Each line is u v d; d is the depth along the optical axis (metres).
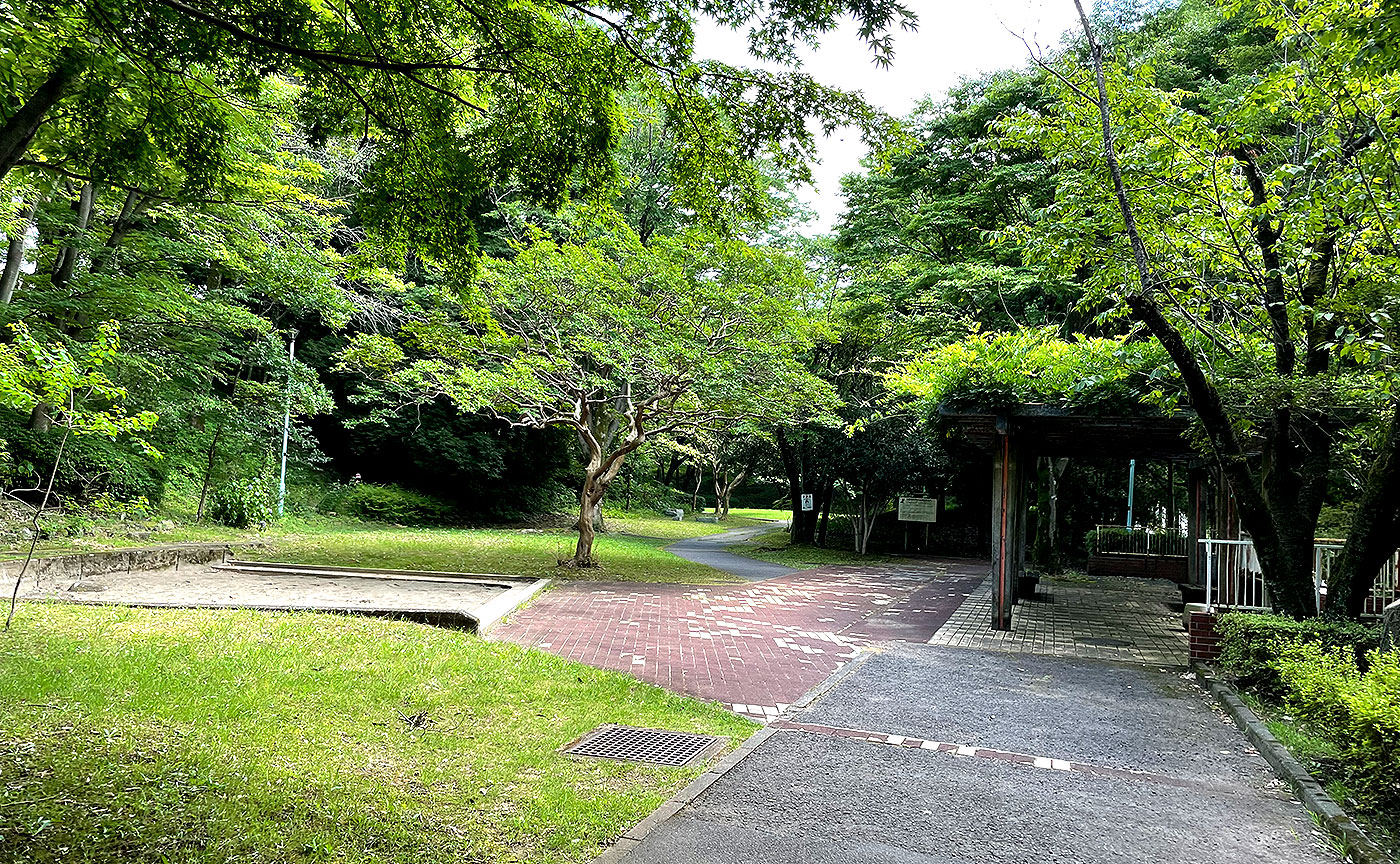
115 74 4.77
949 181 19.97
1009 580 11.47
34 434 14.77
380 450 27.77
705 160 5.63
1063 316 19.09
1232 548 10.91
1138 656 9.54
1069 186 8.38
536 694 6.26
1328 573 9.34
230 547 15.02
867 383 24.06
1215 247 8.38
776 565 21.39
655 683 7.21
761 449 28.95
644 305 14.15
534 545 19.77
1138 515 27.81
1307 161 7.46
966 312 20.34
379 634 7.78
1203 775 5.17
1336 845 4.09
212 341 17.12
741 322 14.09
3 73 4.61
